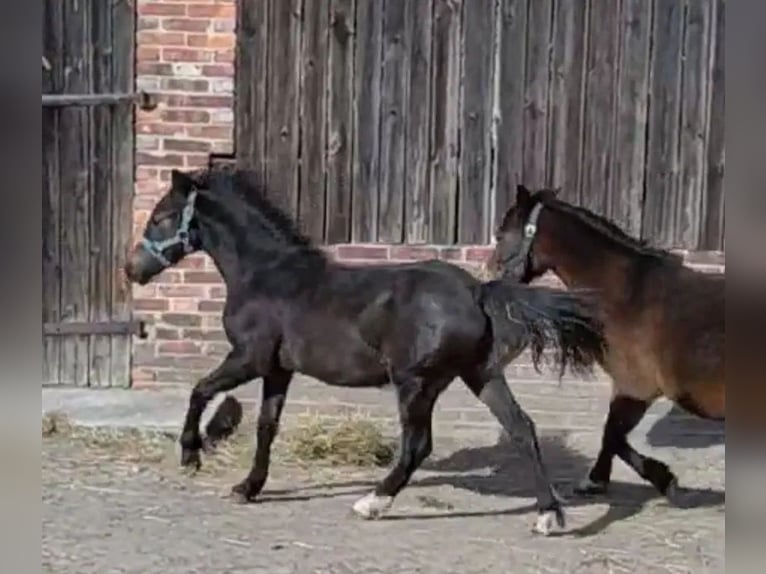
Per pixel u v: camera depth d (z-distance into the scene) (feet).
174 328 31.76
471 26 31.42
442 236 31.78
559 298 24.84
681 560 24.53
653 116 31.55
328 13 31.42
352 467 28.71
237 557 24.31
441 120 31.60
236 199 26.27
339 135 31.65
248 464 28.45
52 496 26.73
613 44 31.45
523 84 31.53
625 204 31.68
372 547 24.80
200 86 31.32
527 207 26.86
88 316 31.86
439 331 24.94
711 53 31.40
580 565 24.27
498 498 27.27
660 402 31.73
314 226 31.78
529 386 31.40
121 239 31.76
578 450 29.86
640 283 26.32
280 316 25.88
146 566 23.90
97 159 31.60
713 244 31.71
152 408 30.99
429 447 25.76
